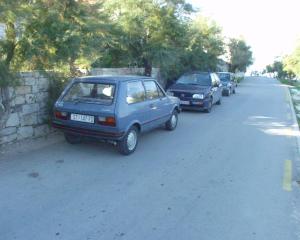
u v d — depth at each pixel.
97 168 6.21
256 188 5.57
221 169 6.49
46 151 7.08
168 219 4.38
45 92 8.04
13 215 4.32
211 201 4.98
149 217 4.41
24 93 7.44
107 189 5.26
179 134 9.45
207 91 13.54
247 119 12.57
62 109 7.11
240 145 8.48
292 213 4.69
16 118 7.32
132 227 4.14
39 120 7.95
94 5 8.42
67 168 6.12
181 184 5.61
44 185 5.30
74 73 8.93
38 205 4.62
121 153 7.10
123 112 6.74
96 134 6.80
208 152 7.68
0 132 6.94
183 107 13.55
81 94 7.17
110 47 14.10
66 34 6.73
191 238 3.95
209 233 4.07
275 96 23.42
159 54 14.95
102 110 6.66
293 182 5.92
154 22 14.85
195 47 22.42
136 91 7.50
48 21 6.70
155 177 5.89
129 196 5.04
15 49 6.87
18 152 6.89
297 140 9.32
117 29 12.05
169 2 15.98
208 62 24.66
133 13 14.02
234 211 4.68
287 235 4.10
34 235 3.89
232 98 21.17
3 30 6.80
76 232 3.99
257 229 4.21
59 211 4.48
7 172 5.77
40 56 7.02
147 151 7.52
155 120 8.32
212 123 11.45
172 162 6.80
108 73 11.77
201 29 25.62
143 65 15.68
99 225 4.16
